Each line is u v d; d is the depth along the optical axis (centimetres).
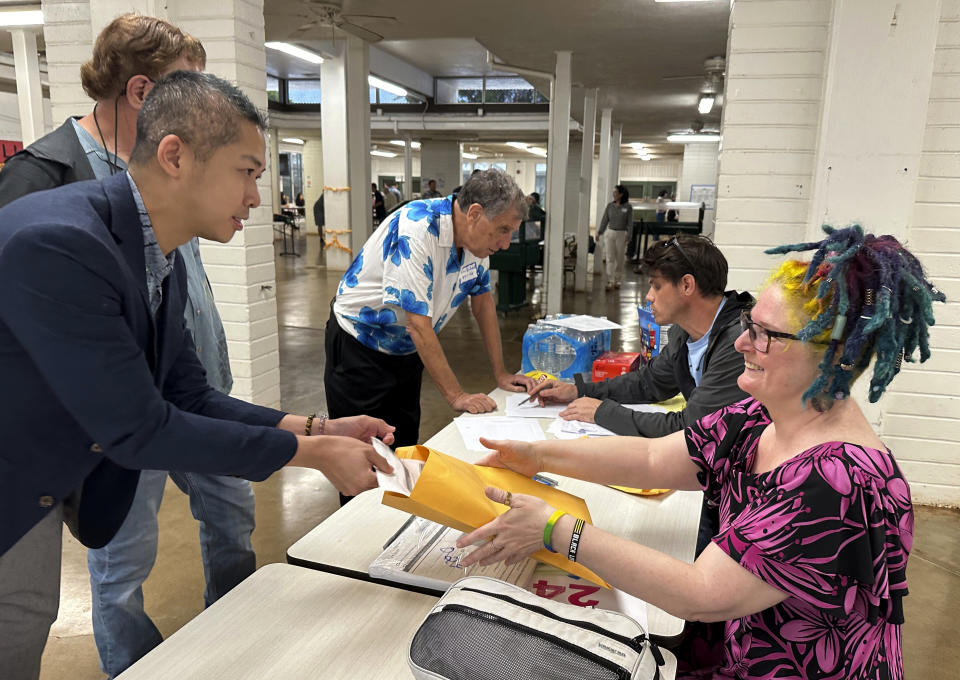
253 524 191
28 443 99
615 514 144
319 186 2122
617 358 247
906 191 295
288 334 657
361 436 141
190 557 262
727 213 331
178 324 121
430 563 122
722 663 143
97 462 108
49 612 118
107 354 92
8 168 138
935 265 303
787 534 88
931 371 311
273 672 96
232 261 376
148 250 108
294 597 115
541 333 251
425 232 203
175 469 102
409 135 1677
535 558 112
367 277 219
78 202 96
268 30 729
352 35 785
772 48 311
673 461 128
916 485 325
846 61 289
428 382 506
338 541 133
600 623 90
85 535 125
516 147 2169
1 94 743
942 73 288
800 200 321
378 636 105
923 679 206
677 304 187
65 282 88
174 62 148
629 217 988
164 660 98
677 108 1164
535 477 149
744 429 118
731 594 91
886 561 88
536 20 611
